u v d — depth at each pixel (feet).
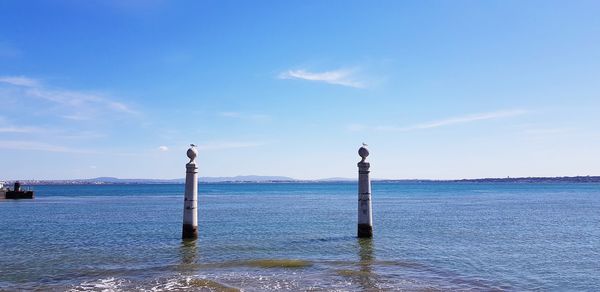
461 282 64.80
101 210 225.35
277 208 239.50
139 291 59.47
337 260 81.30
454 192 567.59
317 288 60.44
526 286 63.10
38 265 77.71
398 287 61.26
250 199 368.89
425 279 66.44
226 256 85.76
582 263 79.66
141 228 136.98
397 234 120.06
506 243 103.55
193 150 103.40
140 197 419.74
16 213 203.00
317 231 127.34
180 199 372.38
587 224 149.59
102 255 87.30
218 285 62.08
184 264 77.71
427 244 101.30
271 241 105.81
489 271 72.74
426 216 183.11
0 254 89.15
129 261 81.10
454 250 93.15
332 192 594.65
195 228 104.06
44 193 547.90
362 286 61.72
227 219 168.04
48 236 118.01
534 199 351.46
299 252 90.33
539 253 89.92
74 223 154.30
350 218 172.55
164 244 101.04
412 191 622.95
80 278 67.67
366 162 104.58
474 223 152.87
